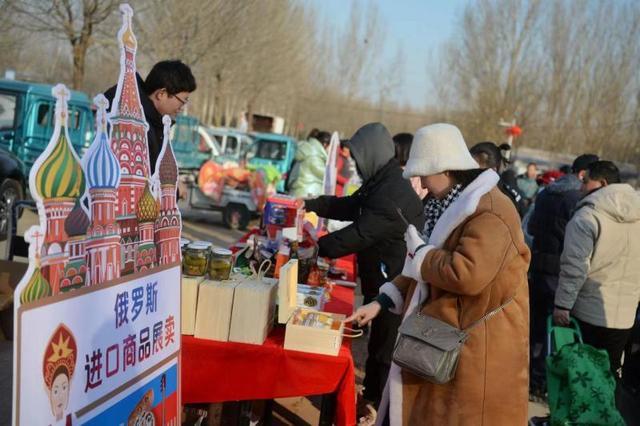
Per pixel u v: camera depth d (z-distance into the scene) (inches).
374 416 140.7
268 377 102.7
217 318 102.7
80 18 463.5
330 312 123.1
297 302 119.8
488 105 1261.1
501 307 88.0
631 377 143.4
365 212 134.4
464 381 87.1
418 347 87.3
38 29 449.1
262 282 110.7
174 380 93.0
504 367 87.2
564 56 1226.0
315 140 320.8
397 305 105.0
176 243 92.2
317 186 315.6
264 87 1037.8
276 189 459.2
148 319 84.2
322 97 1796.3
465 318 88.6
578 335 148.5
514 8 1251.8
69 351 67.7
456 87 1366.9
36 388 62.9
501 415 87.0
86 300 70.3
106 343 74.4
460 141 94.0
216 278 106.0
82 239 69.3
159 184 86.3
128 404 80.0
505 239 85.8
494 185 89.6
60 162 65.0
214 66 692.7
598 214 151.0
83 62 470.9
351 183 332.5
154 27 516.7
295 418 149.9
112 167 74.7
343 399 101.8
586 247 150.3
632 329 161.2
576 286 152.3
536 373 191.3
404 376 93.4
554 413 132.6
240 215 436.1
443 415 88.6
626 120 1171.9
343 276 159.3
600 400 127.6
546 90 1246.9
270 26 822.5
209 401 104.4
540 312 193.0
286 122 1611.7
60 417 66.7
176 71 113.1
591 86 1215.6
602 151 1184.8
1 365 152.3
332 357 101.7
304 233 153.0
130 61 78.0
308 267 139.4
